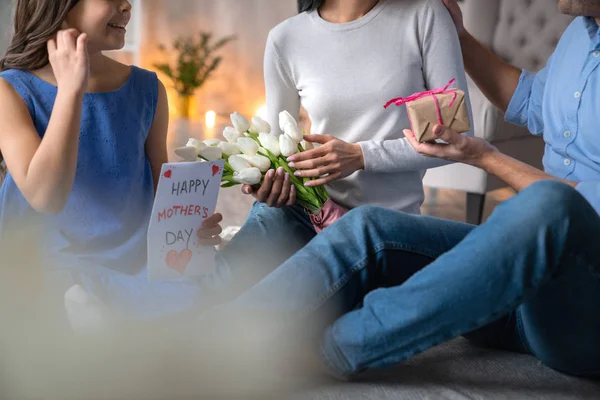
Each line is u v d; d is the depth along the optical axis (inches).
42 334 53.9
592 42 59.7
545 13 161.0
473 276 44.9
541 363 56.6
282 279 52.0
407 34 69.9
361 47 70.6
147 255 59.4
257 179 65.1
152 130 66.9
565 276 46.2
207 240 59.4
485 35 167.3
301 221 70.2
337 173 66.8
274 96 75.7
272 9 244.8
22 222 59.7
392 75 69.9
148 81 66.0
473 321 46.3
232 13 245.6
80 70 55.6
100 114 61.9
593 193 54.1
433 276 45.8
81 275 56.9
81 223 60.8
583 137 60.0
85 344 52.8
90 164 61.2
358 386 51.6
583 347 50.1
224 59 247.9
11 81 59.2
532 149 143.0
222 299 63.1
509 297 45.3
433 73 69.9
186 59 244.1
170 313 57.2
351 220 54.4
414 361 57.2
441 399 49.5
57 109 55.4
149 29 244.7
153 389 49.5
